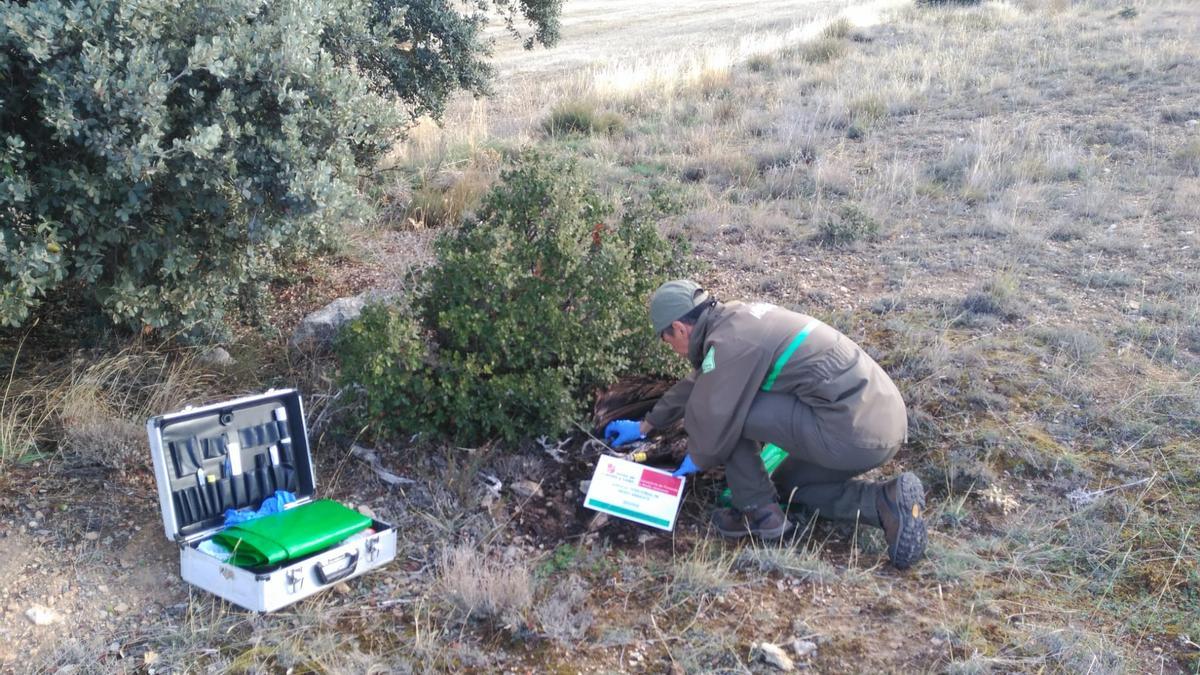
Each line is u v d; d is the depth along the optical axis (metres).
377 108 5.21
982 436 4.49
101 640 3.47
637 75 13.77
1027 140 9.42
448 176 8.69
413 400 4.42
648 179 8.85
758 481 3.87
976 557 3.81
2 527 3.94
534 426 4.43
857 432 3.63
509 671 3.29
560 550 3.93
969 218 7.55
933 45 15.00
